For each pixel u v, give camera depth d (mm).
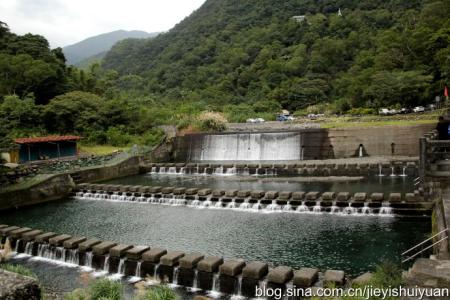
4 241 26484
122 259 21453
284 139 57312
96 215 33781
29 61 82750
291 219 29172
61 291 19484
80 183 46500
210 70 155375
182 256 20516
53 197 41375
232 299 17859
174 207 35094
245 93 134125
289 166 47719
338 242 24047
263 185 42062
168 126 74062
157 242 25656
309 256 22156
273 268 19594
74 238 24250
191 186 43781
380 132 51062
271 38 167250
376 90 83688
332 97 116688
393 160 45000
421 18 103688
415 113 70250
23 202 38500
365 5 170250
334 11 180375
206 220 30125
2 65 80875
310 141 55344
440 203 23266
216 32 195875
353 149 52375
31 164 49000
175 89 143750
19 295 6254
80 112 72625
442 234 18000
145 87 159500
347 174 44938
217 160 61938
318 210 30516
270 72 137875
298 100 115938
